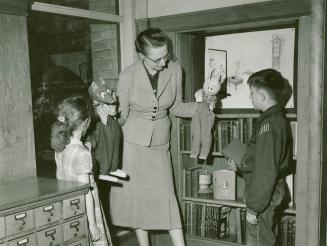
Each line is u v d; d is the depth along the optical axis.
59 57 3.99
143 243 3.65
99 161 3.27
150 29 3.22
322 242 3.38
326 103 3.25
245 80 3.90
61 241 2.70
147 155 3.47
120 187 3.59
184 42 4.00
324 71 3.17
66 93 4.02
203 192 4.09
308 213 3.30
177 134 4.00
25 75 3.10
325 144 3.29
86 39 4.24
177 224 3.51
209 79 3.46
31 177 3.10
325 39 3.14
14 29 3.01
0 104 2.95
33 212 2.53
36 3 3.26
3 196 2.55
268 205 2.99
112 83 4.27
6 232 2.39
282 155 2.97
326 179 3.40
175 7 3.92
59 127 2.95
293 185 3.62
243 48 3.90
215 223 3.93
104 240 3.08
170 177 3.56
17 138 3.07
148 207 3.51
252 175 2.92
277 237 3.36
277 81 3.01
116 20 4.05
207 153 3.62
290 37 3.64
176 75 3.53
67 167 2.96
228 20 3.55
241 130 3.74
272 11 3.32
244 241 3.80
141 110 3.43
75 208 2.78
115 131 3.30
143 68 3.39
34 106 3.72
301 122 3.29
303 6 3.17
